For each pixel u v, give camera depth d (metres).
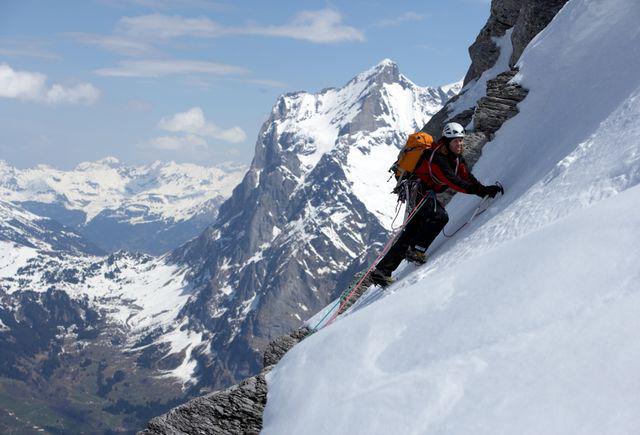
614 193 6.90
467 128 16.62
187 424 8.07
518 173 11.12
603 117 9.26
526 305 5.34
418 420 4.97
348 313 10.91
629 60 10.34
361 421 5.36
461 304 5.98
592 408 4.05
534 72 13.41
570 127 10.40
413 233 10.27
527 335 5.04
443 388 5.06
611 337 4.46
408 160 10.13
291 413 6.46
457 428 4.61
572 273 5.31
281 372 7.61
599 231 5.57
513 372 4.76
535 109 12.74
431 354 5.64
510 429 4.29
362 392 5.78
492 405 4.61
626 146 7.50
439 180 10.05
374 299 10.30
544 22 18.17
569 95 11.80
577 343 4.61
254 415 7.79
